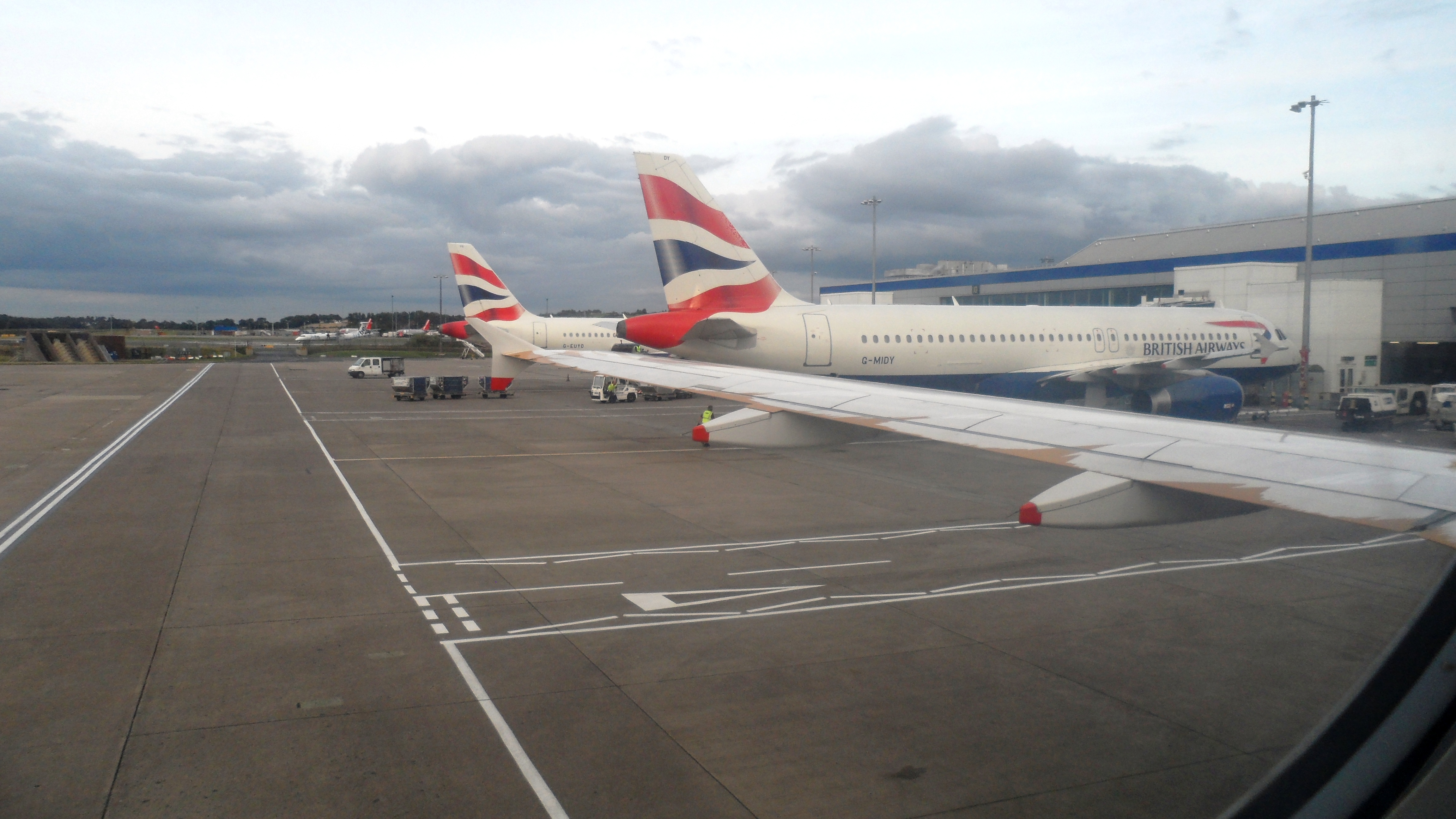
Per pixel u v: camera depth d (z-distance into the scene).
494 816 6.33
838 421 9.98
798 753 7.37
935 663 9.55
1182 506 6.48
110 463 25.38
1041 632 10.64
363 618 11.15
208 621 10.98
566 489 21.34
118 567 13.74
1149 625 10.90
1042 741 7.61
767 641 10.30
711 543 15.55
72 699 8.47
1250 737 7.68
